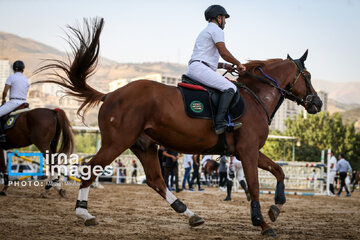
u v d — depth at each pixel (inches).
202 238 242.2
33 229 252.2
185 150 273.7
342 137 2230.6
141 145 288.4
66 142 472.7
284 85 306.8
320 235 273.4
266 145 2191.2
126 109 260.1
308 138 2233.0
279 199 284.0
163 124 261.0
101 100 283.7
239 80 301.4
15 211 336.8
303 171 1476.4
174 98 264.4
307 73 318.0
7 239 218.8
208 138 267.7
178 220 325.4
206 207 467.8
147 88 265.4
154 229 271.3
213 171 1171.3
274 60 314.8
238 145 269.6
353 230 305.7
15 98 472.7
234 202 558.6
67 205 400.2
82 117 286.2
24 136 467.8
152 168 289.1
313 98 315.9
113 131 259.3
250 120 274.7
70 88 284.7
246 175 268.1
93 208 394.3
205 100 268.1
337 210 502.0
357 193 1130.0
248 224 321.1
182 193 722.8
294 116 2367.1
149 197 567.5
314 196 847.7
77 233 243.9
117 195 585.0
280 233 277.0
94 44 285.7
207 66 281.3
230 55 273.9
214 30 281.7
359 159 2208.4
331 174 897.5
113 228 268.8
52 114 468.8
